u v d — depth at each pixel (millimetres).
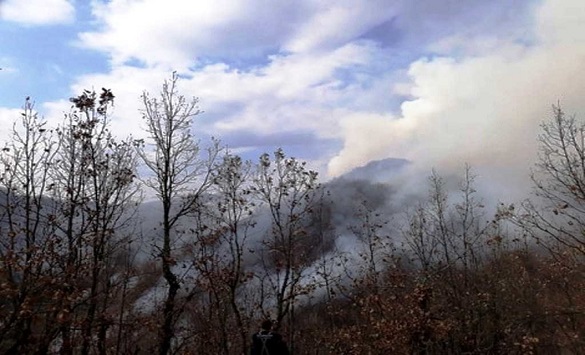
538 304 20734
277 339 13414
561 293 20766
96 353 16188
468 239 22984
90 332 13961
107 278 15531
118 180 17078
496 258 22578
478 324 21016
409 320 17484
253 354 13359
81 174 16500
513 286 21516
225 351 20219
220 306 21219
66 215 15086
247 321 21609
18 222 13250
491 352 20766
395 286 19547
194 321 22078
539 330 20797
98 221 15312
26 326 10023
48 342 10391
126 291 17594
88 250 14141
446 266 22156
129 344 17844
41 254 10664
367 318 18375
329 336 19875
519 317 20641
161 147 21766
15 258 9820
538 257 21984
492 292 21641
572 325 20016
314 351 22016
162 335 18656
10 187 14820
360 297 19453
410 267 22047
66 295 10500
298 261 21484
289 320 21891
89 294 13219
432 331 17547
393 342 17312
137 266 18875
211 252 20203
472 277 22422
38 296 9859
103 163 16859
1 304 9734
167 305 18750
